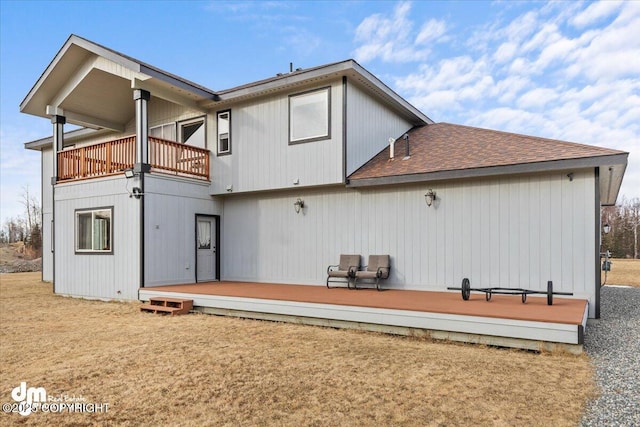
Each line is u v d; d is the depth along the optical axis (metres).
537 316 5.30
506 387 3.93
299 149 9.95
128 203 9.83
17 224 41.53
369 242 9.59
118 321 7.57
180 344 5.72
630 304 9.47
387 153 10.72
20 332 6.62
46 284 14.66
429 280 8.80
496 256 8.06
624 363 4.68
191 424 3.20
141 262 9.52
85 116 12.58
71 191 11.20
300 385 4.02
